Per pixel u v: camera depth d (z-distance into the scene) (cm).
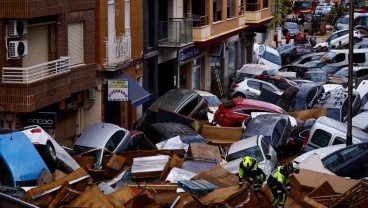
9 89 2814
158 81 4550
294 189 2128
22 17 2794
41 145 2456
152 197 1852
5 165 2242
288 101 3994
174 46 4309
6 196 1048
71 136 3431
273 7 7306
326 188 2067
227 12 5372
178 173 2269
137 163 2419
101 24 3488
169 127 3042
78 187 2005
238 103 3675
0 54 2811
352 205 1970
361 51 5769
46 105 2952
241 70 5081
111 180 2405
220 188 1955
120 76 3694
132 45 3906
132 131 3198
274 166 2639
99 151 2781
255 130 3036
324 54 6006
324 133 2930
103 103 3566
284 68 5600
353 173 2400
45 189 1934
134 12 3909
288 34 7831
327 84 4422
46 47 3094
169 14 4547
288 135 3136
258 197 1898
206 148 2616
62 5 3066
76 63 3338
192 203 1858
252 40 6316
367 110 3716
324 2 10856
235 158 2561
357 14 8431
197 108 3666
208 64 5234
